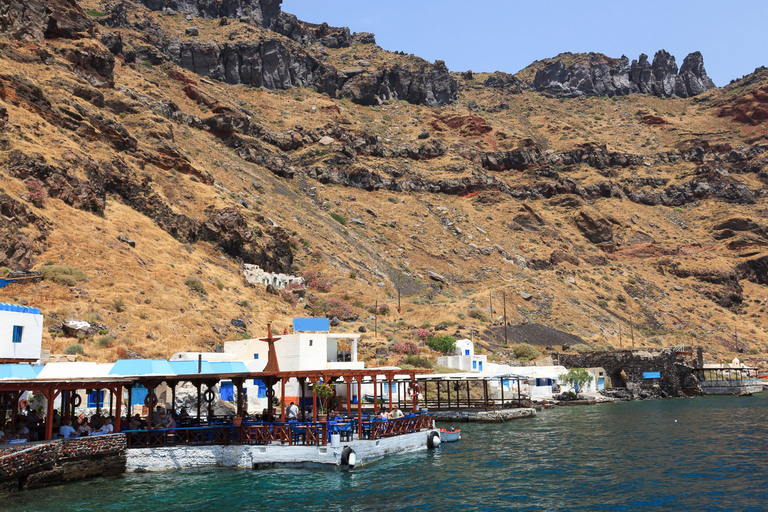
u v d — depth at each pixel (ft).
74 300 225.35
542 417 226.38
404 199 639.76
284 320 309.83
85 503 93.15
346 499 97.14
